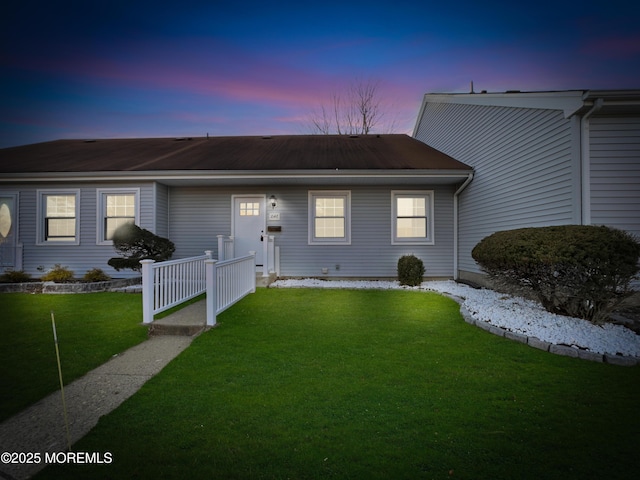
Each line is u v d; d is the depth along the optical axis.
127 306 7.00
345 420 2.71
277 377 3.56
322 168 9.45
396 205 10.77
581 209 6.10
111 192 10.00
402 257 9.89
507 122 8.16
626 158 6.05
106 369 3.86
